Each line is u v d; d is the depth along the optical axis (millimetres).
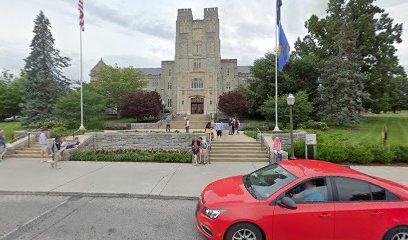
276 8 19828
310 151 12844
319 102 28109
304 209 3965
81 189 7547
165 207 6316
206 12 52906
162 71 61000
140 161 12336
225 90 57812
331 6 34625
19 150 14188
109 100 41000
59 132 18391
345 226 3945
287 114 24812
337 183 4207
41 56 28531
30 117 28031
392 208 3990
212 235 4125
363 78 26969
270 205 4055
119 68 46406
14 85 39188
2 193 7355
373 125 28172
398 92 40938
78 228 5027
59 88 29391
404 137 21094
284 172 4773
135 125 30703
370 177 4344
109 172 9867
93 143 15891
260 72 33594
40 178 8883
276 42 20641
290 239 3971
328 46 33219
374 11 32188
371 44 31297
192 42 53000
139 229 4992
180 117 44688
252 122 33094
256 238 4000
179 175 9461
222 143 15266
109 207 6297
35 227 5070
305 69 31453
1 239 4547
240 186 4902
